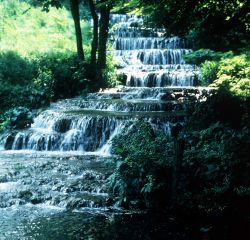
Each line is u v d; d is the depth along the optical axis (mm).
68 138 17109
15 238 8773
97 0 25766
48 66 24156
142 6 14070
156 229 9297
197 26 13805
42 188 11695
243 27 13805
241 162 10359
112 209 10484
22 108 19469
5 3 31953
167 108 19188
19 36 29359
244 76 20594
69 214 10156
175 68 27031
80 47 25656
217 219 9688
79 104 20969
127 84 25312
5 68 23219
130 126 15789
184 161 10883
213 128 12938
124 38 30797
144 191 10422
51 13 33594
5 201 10766
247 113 15133
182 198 10258
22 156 15602
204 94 18547
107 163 12453
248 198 9812
